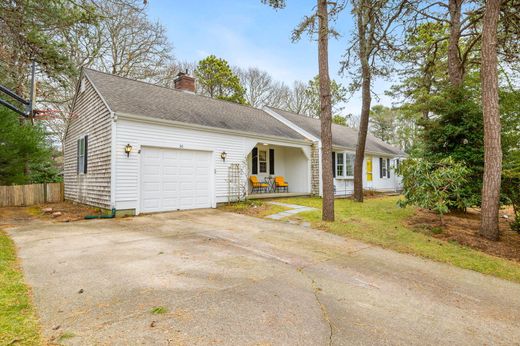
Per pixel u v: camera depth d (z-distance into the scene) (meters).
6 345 2.27
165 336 2.53
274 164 16.33
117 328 2.62
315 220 8.73
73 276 3.91
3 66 9.89
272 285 3.88
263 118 16.31
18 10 7.99
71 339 2.41
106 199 8.91
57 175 17.88
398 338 2.76
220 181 11.22
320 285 4.02
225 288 3.69
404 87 17.31
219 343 2.46
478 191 8.91
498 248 6.30
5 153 11.02
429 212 10.33
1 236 6.10
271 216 9.41
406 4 9.88
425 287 4.25
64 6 8.68
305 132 15.91
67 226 7.41
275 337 2.61
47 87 13.40
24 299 3.13
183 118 10.29
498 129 6.82
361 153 13.55
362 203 13.12
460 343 2.77
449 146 9.84
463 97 9.80
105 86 10.37
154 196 9.46
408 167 8.36
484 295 4.08
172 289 3.57
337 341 2.62
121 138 8.67
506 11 8.70
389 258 5.59
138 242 5.87
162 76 23.03
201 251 5.37
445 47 14.21
